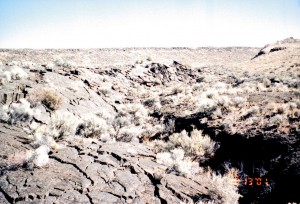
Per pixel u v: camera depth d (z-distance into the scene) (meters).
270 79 28.92
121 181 6.62
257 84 24.69
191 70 40.88
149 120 16.72
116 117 16.55
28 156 6.75
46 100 13.17
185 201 6.12
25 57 58.09
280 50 68.81
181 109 17.30
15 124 9.91
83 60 68.19
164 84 33.09
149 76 34.03
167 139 12.95
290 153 8.69
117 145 9.79
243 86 24.67
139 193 6.20
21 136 8.58
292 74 33.72
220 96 18.30
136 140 12.37
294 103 13.52
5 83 14.16
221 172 9.17
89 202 5.45
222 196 6.62
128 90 26.25
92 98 18.45
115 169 7.27
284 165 8.27
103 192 5.94
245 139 10.51
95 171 6.89
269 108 13.53
